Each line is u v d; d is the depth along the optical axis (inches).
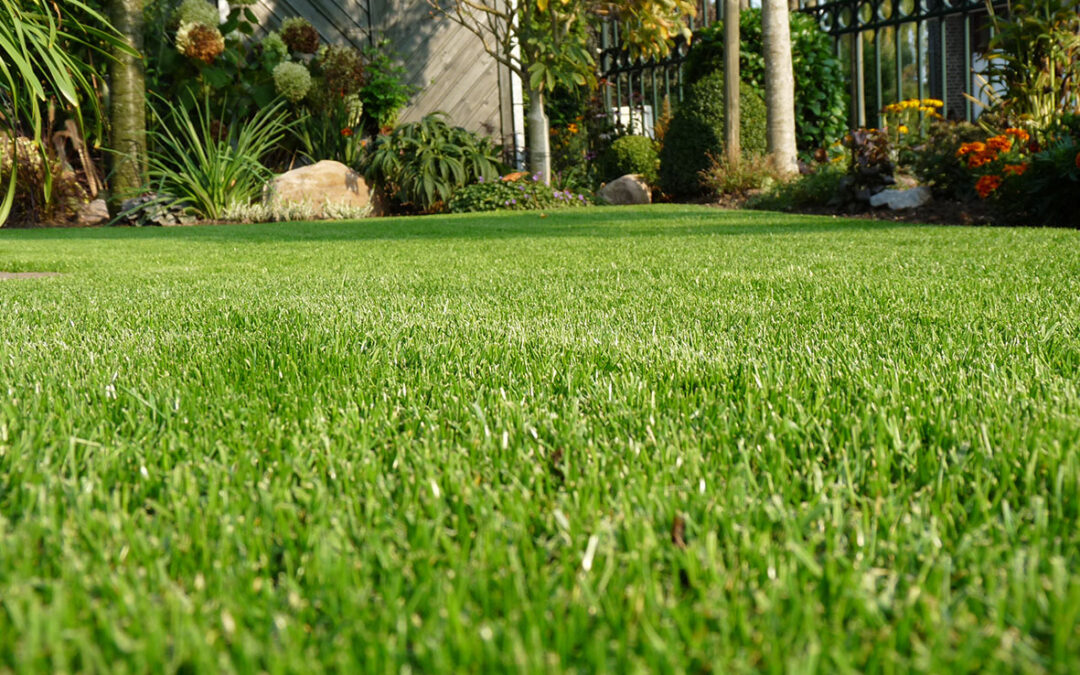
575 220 321.4
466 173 480.4
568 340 78.9
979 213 295.1
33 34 118.0
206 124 470.0
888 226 248.2
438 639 26.6
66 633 25.7
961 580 31.1
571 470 42.2
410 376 64.9
